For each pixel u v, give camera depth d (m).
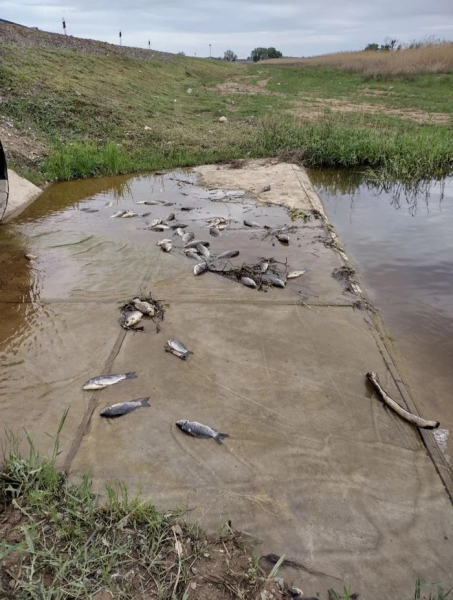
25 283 5.05
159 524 2.36
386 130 12.67
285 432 3.04
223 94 22.30
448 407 3.37
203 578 2.16
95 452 2.88
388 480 2.72
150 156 10.95
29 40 19.42
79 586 2.04
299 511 2.52
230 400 3.32
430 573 2.23
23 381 3.52
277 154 11.23
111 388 3.43
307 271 5.37
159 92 19.16
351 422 3.14
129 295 4.79
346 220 7.64
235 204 7.91
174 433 3.02
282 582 2.17
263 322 4.32
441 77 24.20
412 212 8.05
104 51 23.88
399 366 3.83
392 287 5.29
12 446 2.89
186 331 4.16
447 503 2.59
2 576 2.09
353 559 2.29
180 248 5.96
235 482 2.68
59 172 9.54
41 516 2.41
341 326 4.29
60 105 12.50
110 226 6.81
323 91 23.36
